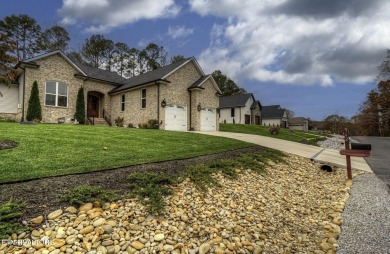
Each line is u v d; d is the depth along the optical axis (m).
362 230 3.80
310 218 4.33
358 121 46.38
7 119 15.06
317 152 11.52
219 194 4.68
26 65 15.19
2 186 3.85
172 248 2.91
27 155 5.81
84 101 18.28
